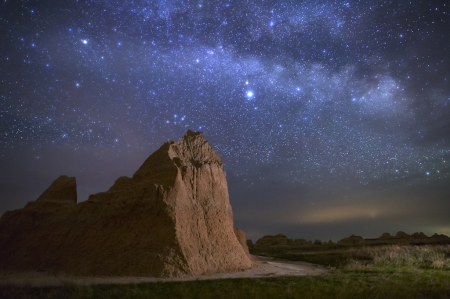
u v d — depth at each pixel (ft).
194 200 62.75
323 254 107.55
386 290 38.11
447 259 67.87
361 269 60.70
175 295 34.73
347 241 195.62
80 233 63.10
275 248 161.79
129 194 62.18
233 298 33.68
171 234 53.11
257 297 34.12
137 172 67.72
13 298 33.22
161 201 56.70
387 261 70.08
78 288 36.65
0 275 55.67
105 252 55.42
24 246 68.49
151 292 35.86
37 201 77.51
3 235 72.90
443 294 37.35
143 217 57.06
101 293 34.81
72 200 79.77
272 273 56.39
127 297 33.19
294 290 37.40
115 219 59.98
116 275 50.16
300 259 95.04
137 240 54.29
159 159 66.23
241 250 64.64
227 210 69.21
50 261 61.00
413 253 77.82
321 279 47.34
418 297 35.94
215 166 71.10
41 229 70.85
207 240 58.90
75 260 57.31
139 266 50.60
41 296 33.86
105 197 66.80
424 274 53.01
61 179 82.99
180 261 50.60
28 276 52.70
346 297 35.29
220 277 49.08
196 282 42.52
